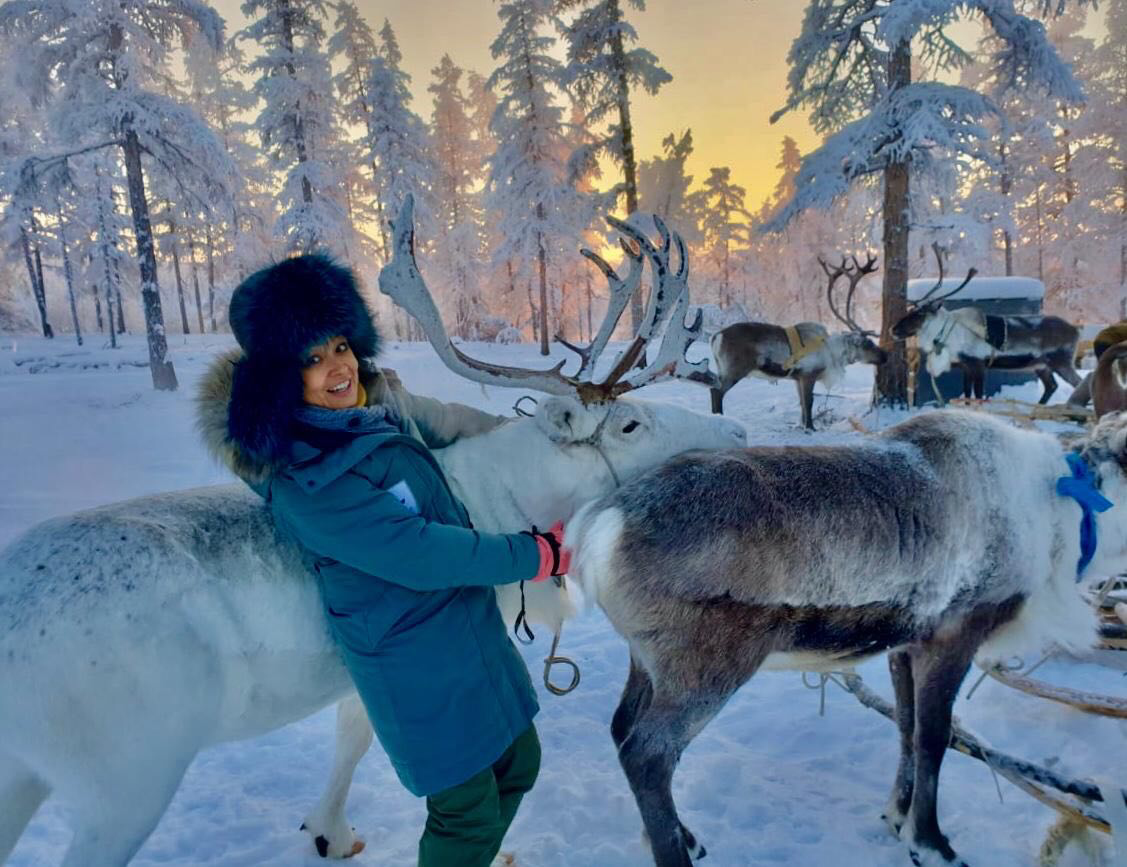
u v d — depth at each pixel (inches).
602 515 88.1
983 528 91.0
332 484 68.6
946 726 97.0
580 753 133.4
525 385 97.0
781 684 153.7
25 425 500.4
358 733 106.4
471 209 1497.3
